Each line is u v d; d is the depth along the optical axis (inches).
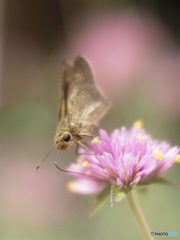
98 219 10.8
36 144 13.2
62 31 18.6
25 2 18.3
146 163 6.6
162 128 12.2
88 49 12.9
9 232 10.7
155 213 10.4
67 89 7.4
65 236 10.7
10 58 16.0
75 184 6.9
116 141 6.8
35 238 10.7
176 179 10.8
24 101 14.3
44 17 19.3
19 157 12.6
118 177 6.6
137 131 7.0
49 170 11.6
